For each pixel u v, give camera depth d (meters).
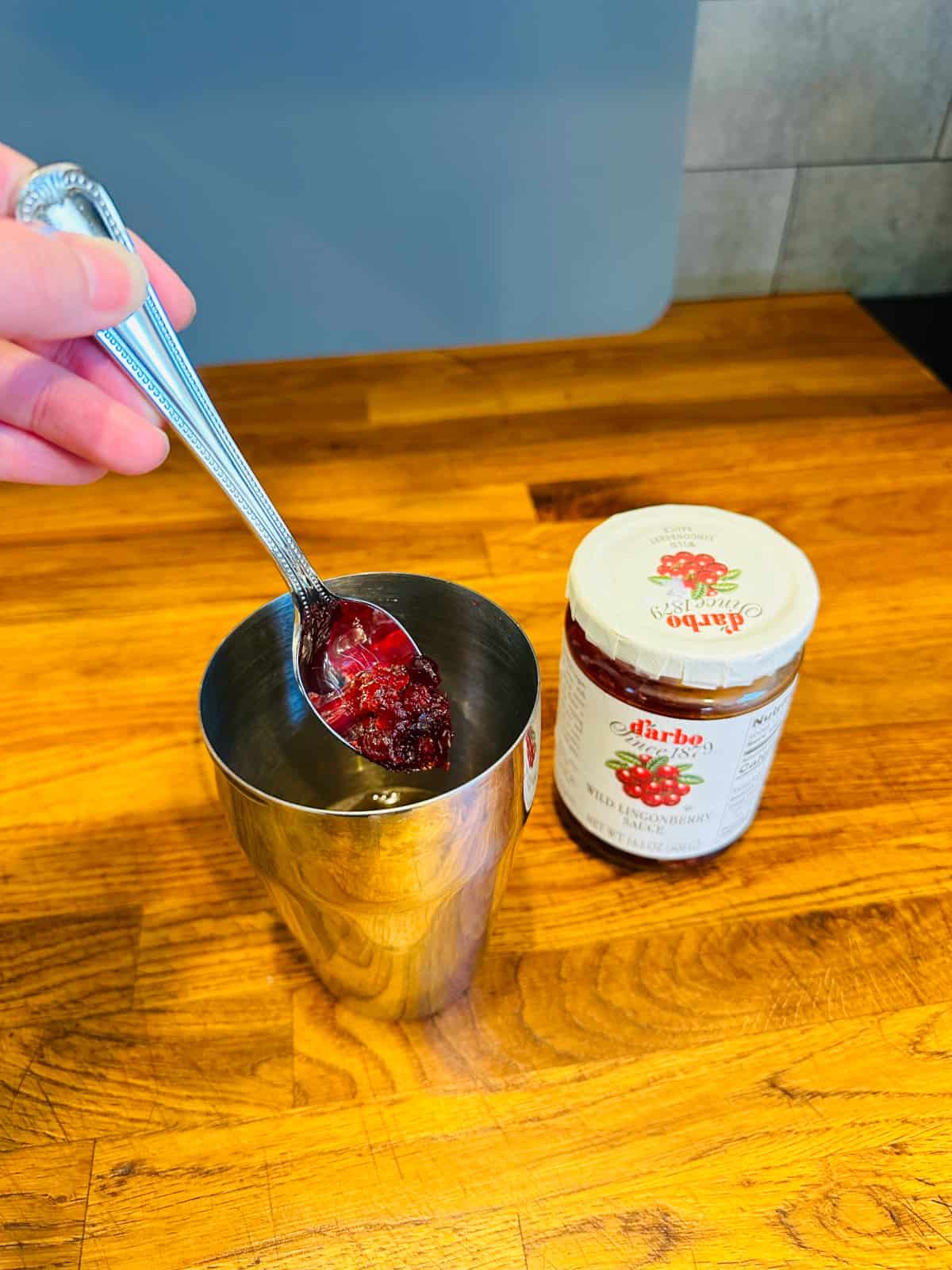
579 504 0.68
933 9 0.80
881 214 0.92
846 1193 0.36
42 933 0.45
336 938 0.38
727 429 0.76
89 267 0.29
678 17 0.75
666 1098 0.39
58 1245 0.35
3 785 0.51
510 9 0.73
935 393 0.79
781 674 0.39
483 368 0.84
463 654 0.45
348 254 0.85
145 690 0.56
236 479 0.39
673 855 0.45
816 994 0.42
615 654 0.39
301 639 0.43
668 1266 0.34
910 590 0.62
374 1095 0.39
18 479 0.46
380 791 0.48
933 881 0.47
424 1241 0.35
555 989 0.43
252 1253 0.35
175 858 0.48
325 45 0.73
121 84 0.74
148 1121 0.39
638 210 0.86
